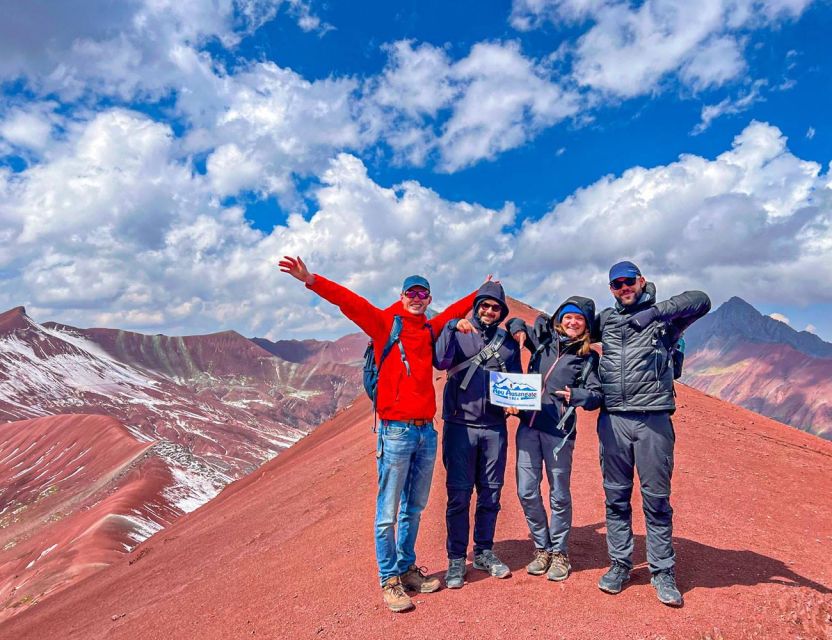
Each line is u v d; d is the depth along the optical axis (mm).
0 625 17250
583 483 7539
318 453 22328
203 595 6453
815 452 13219
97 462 162625
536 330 4918
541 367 4801
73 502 138125
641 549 5320
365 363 4723
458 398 4699
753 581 4680
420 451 4621
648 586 4539
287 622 4758
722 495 7367
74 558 65750
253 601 5512
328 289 4371
